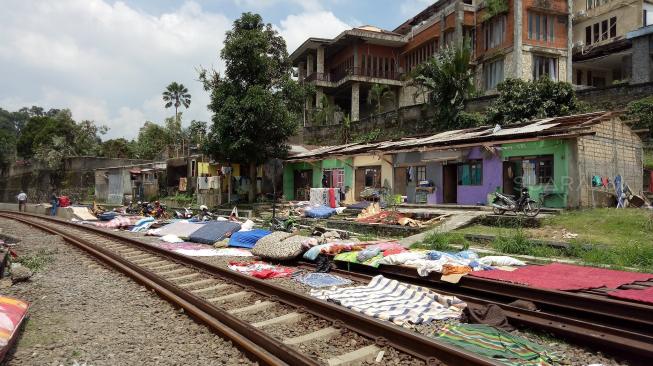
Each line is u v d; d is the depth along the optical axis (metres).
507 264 9.29
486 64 34.91
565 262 10.25
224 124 26.52
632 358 5.19
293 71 31.33
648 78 27.95
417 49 41.78
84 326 6.47
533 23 32.28
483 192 19.00
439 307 7.04
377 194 22.89
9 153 60.00
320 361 5.04
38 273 10.34
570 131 15.64
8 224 24.66
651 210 14.72
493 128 20.72
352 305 7.05
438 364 4.80
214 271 10.02
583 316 6.46
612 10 34.47
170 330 6.27
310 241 11.34
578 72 36.88
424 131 30.73
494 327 5.93
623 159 19.14
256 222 21.11
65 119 56.25
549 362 5.05
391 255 9.59
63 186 46.91
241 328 5.86
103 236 18.08
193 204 32.72
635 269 9.22
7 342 5.14
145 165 40.38
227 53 26.97
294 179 32.09
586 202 16.25
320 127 40.06
